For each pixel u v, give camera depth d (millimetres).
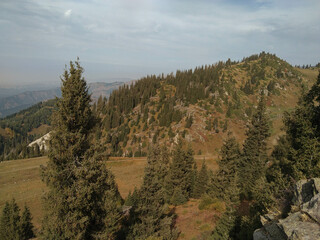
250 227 15305
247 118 133250
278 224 8578
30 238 24000
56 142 12047
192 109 137125
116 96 174750
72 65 12914
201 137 115750
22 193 44969
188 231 24469
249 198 30844
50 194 11805
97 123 14117
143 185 18625
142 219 18016
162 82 198125
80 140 12508
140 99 170625
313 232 6797
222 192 29984
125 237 17016
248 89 172000
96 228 13312
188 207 33406
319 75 16234
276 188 15672
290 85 193000
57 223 11211
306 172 14375
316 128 15477
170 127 124438
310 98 16750
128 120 145375
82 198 11758
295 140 17344
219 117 131125
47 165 12047
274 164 28797
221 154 32812
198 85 164750
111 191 13906
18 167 64188
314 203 7887
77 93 12812
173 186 38781
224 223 18719
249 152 35594
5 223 23422
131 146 123500
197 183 41000
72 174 12211
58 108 12398
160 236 17375
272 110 149250
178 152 40312
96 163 12680
